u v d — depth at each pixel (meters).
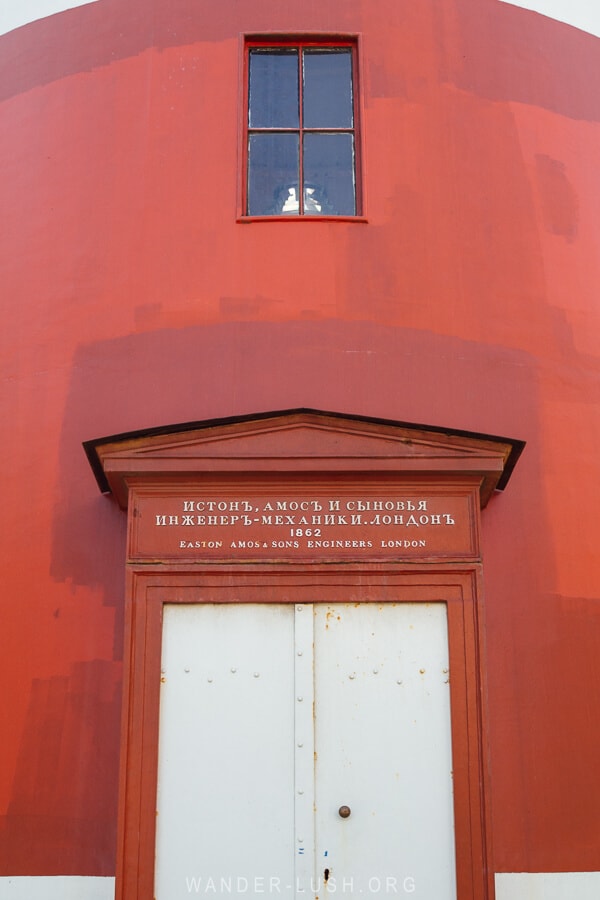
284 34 9.55
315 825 7.35
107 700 7.84
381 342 8.68
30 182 9.47
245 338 8.66
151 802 7.30
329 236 8.95
